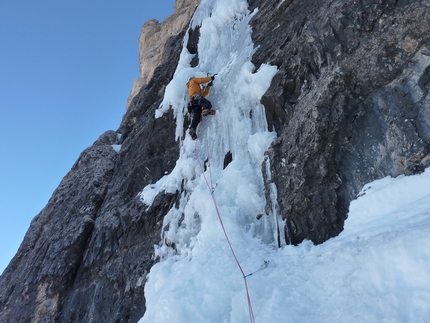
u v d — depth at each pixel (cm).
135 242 714
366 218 359
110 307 666
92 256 801
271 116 537
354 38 446
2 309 931
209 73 780
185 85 781
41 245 984
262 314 323
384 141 388
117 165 998
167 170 766
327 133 428
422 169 350
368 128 407
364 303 270
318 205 418
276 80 536
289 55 533
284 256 397
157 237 657
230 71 695
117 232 774
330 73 450
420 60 378
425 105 363
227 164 589
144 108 1094
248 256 425
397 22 405
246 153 554
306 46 502
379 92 408
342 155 421
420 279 250
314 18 518
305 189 431
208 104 654
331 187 416
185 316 386
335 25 467
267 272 377
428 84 367
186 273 450
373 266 286
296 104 496
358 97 423
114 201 862
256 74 575
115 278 689
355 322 259
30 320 842
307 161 435
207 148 649
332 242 365
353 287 291
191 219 574
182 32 1270
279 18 675
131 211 755
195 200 572
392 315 246
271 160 482
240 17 821
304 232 420
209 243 488
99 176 998
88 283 784
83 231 873
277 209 455
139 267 643
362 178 397
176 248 584
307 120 446
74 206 973
